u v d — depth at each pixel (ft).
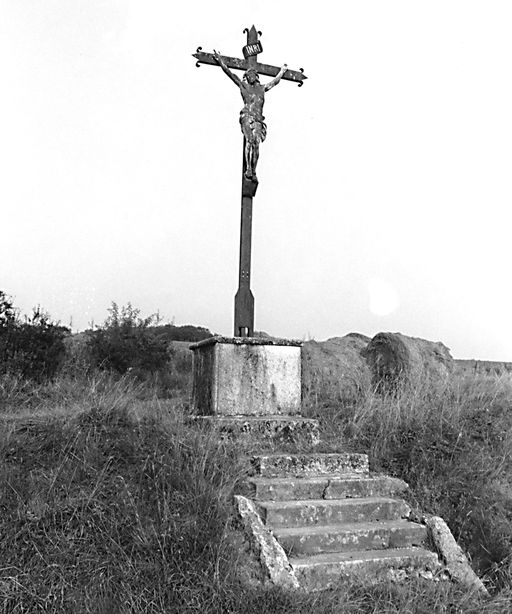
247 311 24.70
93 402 22.44
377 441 22.72
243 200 25.09
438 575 15.85
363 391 29.53
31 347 34.40
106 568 14.30
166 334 51.52
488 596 15.02
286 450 21.31
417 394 26.63
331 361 34.01
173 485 17.13
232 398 22.72
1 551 14.37
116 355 40.29
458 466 21.01
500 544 17.38
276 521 17.01
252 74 25.59
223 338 22.76
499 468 21.09
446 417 23.97
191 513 16.10
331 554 16.20
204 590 13.76
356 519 17.89
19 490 16.43
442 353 35.88
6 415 22.39
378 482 19.53
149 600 13.55
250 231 25.08
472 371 37.35
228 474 18.48
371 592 14.29
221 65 25.13
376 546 16.87
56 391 29.30
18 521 15.19
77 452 18.45
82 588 13.80
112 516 15.78
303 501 18.08
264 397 23.17
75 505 15.90
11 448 18.42
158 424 20.56
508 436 23.16
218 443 19.88
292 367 23.76
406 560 16.06
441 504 19.36
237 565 14.71
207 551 14.84
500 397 27.27
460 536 17.97
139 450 18.63
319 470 20.10
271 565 14.57
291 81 26.63
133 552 14.76
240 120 25.21
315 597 13.83
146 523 15.69
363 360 35.14
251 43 25.94
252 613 13.09
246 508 16.63
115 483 17.08
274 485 18.22
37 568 14.11
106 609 13.26
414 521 18.15
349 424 24.12
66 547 14.75
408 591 14.51
